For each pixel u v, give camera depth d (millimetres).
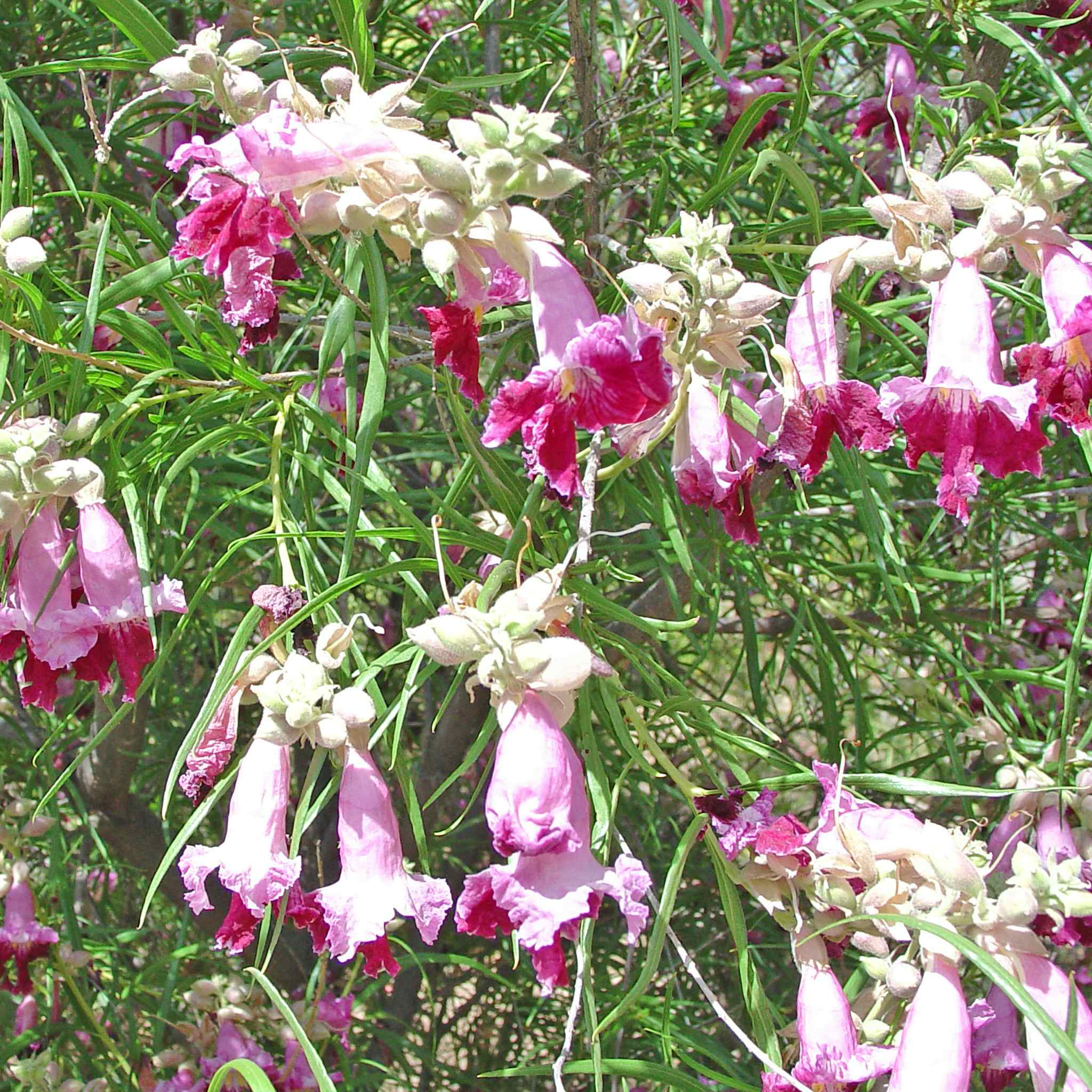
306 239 425
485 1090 619
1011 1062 465
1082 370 430
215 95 426
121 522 500
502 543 444
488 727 429
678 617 503
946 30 547
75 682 556
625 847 408
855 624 556
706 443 433
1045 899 427
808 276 451
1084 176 434
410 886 417
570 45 538
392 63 513
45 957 535
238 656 415
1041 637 673
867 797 547
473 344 422
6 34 576
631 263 485
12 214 431
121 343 496
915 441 431
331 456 514
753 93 572
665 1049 446
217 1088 404
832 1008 438
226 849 413
